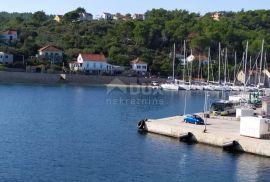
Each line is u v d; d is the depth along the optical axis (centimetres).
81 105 12412
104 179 5084
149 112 11644
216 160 6034
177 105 13800
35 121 9044
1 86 17025
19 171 5238
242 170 5609
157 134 7800
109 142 7062
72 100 13600
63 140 7131
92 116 10231
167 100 15412
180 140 7206
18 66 19875
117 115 10662
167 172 5456
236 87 18962
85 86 19400
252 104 11488
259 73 18288
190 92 19175
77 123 9025
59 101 13112
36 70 19888
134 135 7694
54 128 8269
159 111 11975
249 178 5312
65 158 5934
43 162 5678
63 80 19800
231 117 9175
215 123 8294
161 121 8275
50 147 6569
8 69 19212
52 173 5225
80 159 5912
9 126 8281
